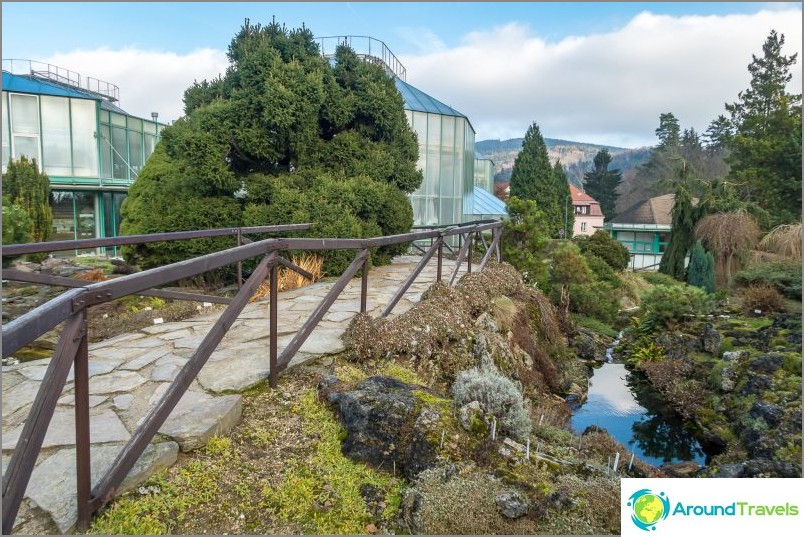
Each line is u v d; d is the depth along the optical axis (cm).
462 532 218
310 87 813
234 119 805
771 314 1008
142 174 929
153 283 206
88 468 195
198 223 795
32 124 1565
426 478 244
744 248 1719
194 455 253
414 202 1437
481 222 880
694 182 2444
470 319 552
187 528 210
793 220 2125
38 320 150
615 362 955
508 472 249
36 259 967
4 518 152
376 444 274
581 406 711
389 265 945
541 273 1088
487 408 295
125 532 199
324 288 677
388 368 389
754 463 457
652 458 555
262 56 802
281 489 239
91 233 1717
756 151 2405
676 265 1925
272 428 287
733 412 634
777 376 652
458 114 1549
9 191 1252
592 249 1788
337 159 895
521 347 666
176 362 368
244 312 533
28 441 158
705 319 1023
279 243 319
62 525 193
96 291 179
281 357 343
